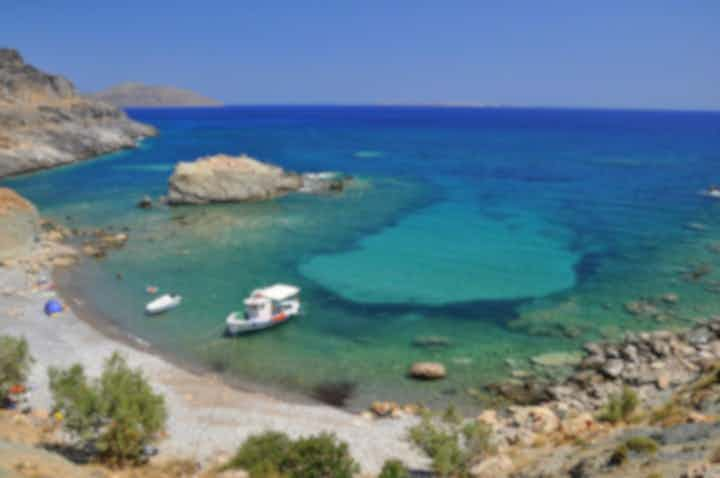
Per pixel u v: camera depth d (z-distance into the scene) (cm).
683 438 1956
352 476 2134
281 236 6209
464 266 5141
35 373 3053
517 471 2092
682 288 4519
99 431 2355
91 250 5625
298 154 14075
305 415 2822
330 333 3834
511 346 3603
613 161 12556
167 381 3139
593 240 5950
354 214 7256
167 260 5378
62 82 15900
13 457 1855
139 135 18325
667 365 3181
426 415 2361
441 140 18662
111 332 3800
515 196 8381
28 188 9206
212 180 7944
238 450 2348
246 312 4003
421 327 3903
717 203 7712
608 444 2098
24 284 4572
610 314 4038
